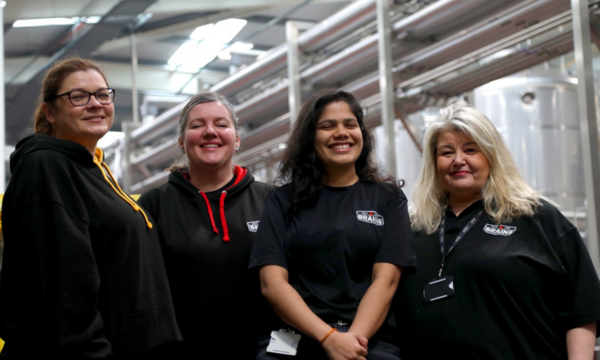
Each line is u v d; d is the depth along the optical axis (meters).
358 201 2.05
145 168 7.63
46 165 1.78
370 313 1.85
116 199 1.92
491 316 1.90
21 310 1.71
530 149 4.88
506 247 1.94
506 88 4.97
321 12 7.32
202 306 2.13
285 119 5.52
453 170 2.07
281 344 1.94
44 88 1.96
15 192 1.77
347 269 1.96
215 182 2.36
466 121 2.04
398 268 1.97
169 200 2.28
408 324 2.02
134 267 1.87
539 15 3.60
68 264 1.70
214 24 7.48
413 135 4.42
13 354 1.70
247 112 5.91
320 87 5.19
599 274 2.85
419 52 4.41
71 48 6.60
